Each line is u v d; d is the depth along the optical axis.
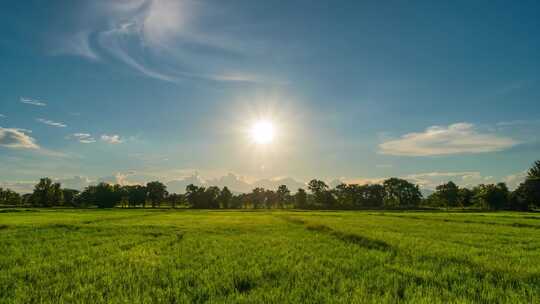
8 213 63.66
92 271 11.13
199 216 57.47
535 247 18.02
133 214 63.59
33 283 9.86
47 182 137.12
